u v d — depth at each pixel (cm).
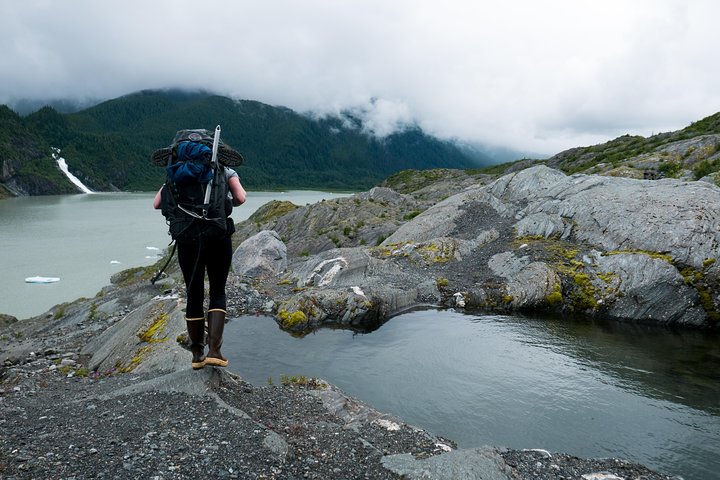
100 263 5172
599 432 984
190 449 517
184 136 578
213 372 749
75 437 540
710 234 1912
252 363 1356
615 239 2172
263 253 2500
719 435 973
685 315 1781
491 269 2281
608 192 2497
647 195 2300
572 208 2522
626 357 1427
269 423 660
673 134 6838
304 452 567
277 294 2027
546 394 1166
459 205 3120
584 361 1391
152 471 465
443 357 1414
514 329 1695
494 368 1331
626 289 1898
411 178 13488
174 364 975
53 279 4309
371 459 577
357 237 4103
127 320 1378
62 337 1463
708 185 2269
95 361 1168
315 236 4250
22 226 8931
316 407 820
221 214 554
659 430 993
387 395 1154
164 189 561
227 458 505
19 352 1295
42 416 625
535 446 927
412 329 1689
